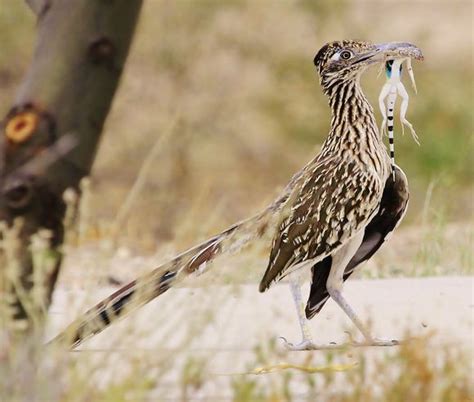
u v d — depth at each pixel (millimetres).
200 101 31922
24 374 8297
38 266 8258
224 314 12242
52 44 8391
